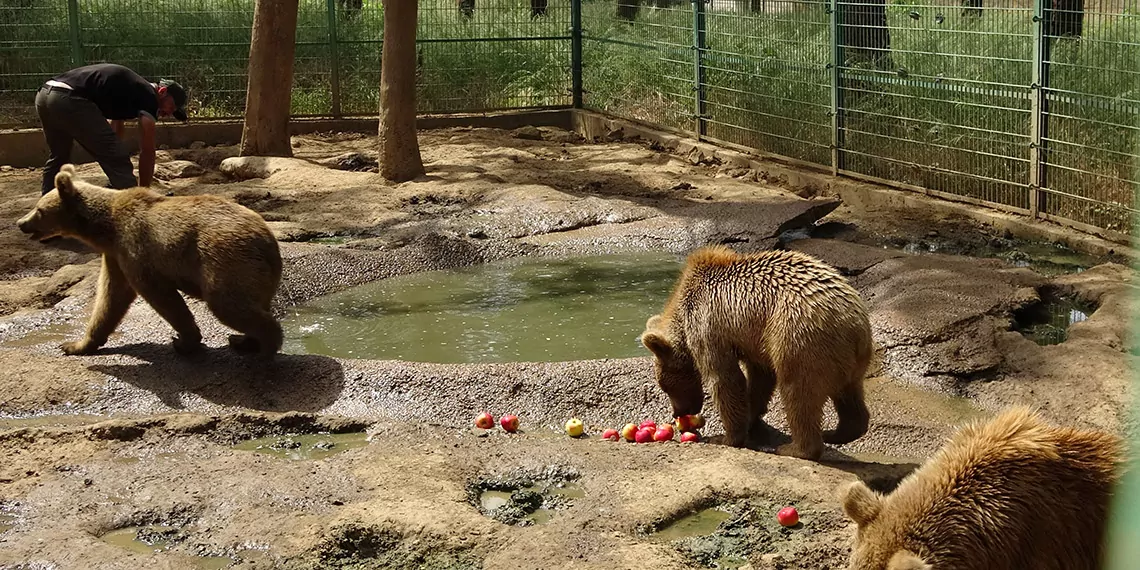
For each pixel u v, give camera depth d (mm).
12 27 16109
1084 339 7441
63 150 11430
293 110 17547
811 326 5773
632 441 6574
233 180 14234
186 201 7535
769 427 6715
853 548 4180
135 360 7664
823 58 13086
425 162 14867
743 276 6121
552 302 9055
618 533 5340
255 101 14562
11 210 12266
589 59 18078
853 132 12688
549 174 13961
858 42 12555
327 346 8141
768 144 14195
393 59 13227
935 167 11750
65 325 8523
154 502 5766
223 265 7273
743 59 14336
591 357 7766
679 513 5566
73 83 10992
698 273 6340
